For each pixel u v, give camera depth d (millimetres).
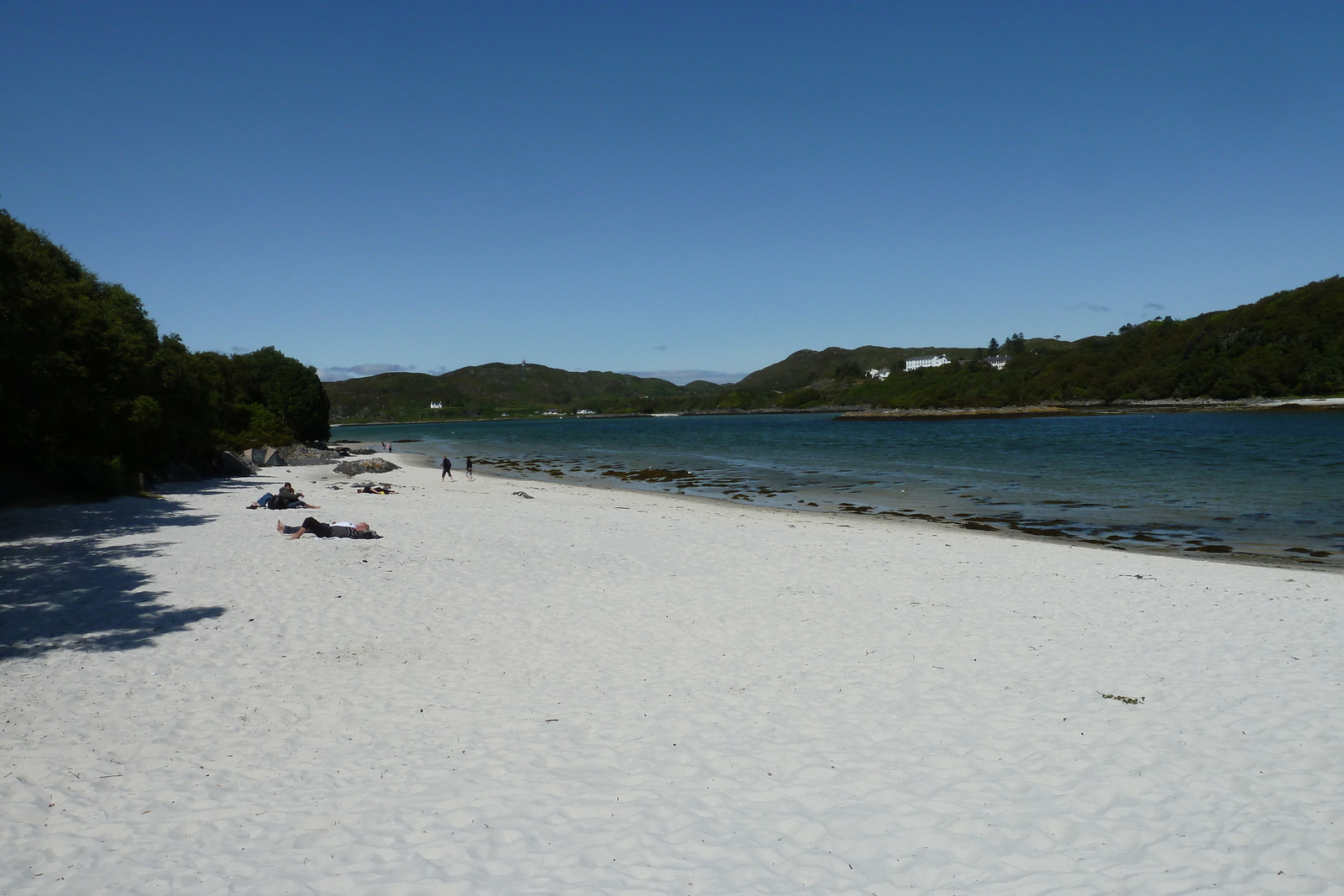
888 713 8469
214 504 26266
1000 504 31125
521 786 6750
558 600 13617
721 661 10375
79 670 9344
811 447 75375
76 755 7121
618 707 8688
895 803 6488
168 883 5191
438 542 18891
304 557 16156
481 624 12023
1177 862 5551
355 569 15266
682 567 16750
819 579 15500
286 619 11797
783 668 10078
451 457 73812
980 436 85812
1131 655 10430
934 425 123750
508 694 9094
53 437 25141
